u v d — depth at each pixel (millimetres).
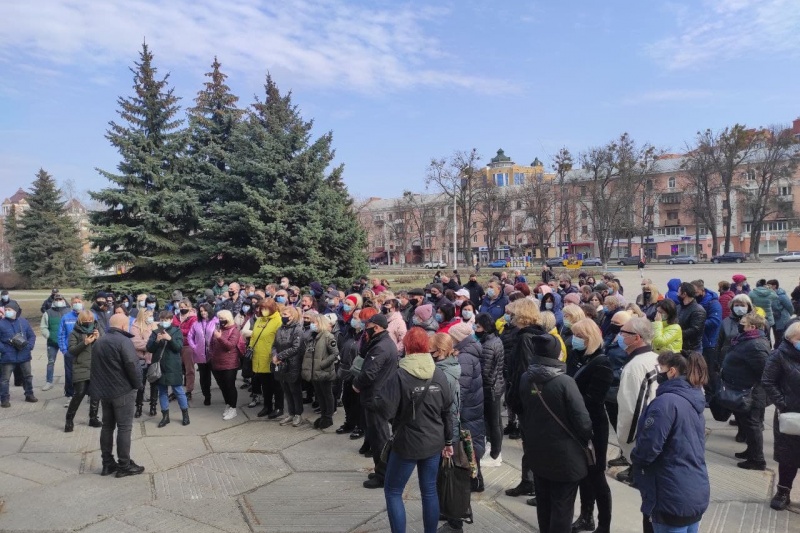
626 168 55812
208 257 18984
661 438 3312
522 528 4586
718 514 4777
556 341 3824
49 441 7125
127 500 5227
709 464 5984
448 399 4180
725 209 62906
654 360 4270
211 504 5129
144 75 19969
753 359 5699
